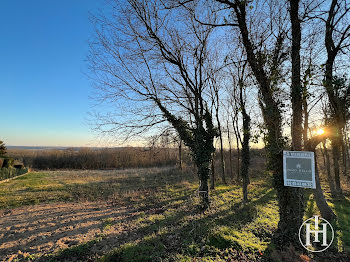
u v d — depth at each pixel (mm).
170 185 15438
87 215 8469
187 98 9547
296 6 5332
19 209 9516
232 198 10758
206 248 4953
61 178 20469
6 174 18859
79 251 5082
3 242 5820
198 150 9102
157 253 4867
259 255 4637
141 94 9086
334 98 5344
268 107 5570
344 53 5309
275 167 5652
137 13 8117
